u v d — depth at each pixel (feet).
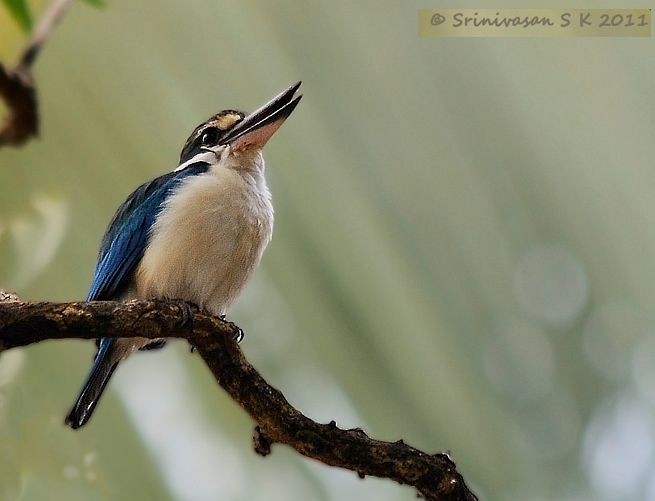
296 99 28.37
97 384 27.73
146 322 22.94
